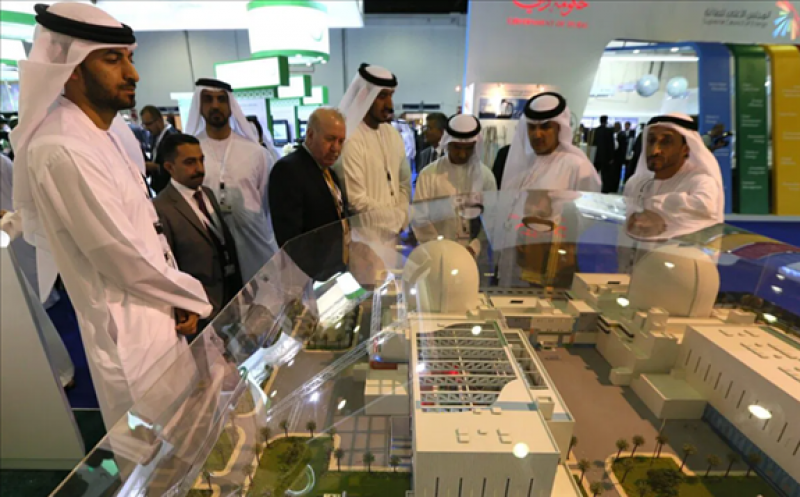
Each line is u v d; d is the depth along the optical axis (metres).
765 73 6.17
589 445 1.75
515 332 1.87
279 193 2.85
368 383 1.74
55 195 1.68
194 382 1.50
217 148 3.83
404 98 16.80
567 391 2.07
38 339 2.31
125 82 1.92
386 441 1.57
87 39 1.74
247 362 1.71
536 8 5.45
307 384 1.74
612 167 8.23
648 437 1.80
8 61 8.71
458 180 3.71
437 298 2.00
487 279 2.70
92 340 1.88
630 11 5.61
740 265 2.25
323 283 2.19
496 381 1.53
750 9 5.94
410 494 1.38
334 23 11.45
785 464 1.52
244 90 6.43
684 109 8.80
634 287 2.38
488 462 1.21
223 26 9.94
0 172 4.62
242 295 1.88
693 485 1.58
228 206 3.75
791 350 1.79
